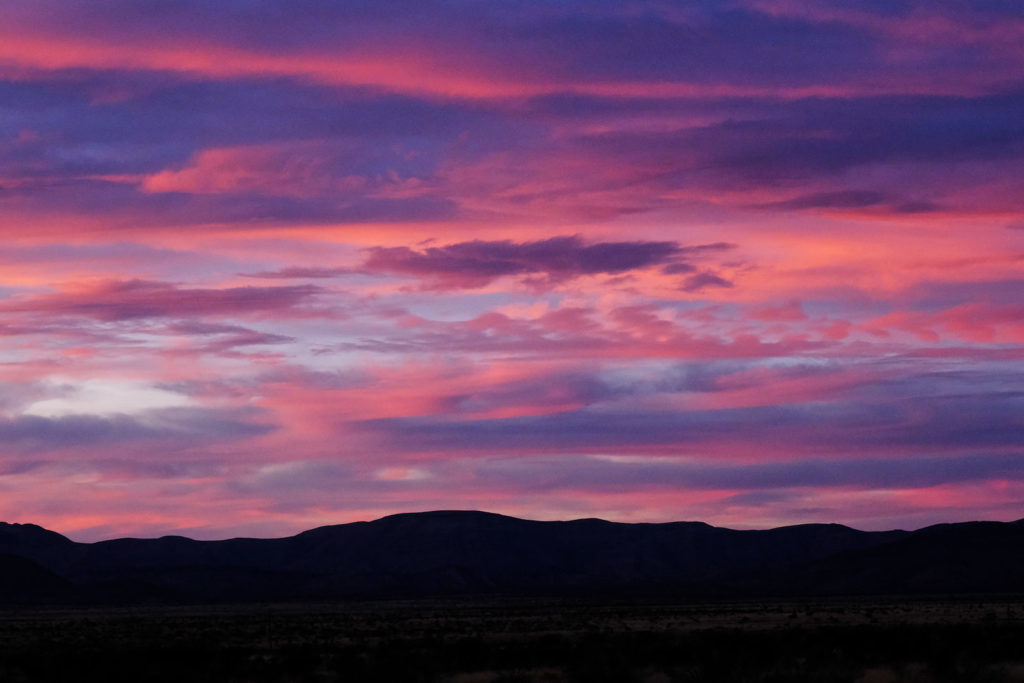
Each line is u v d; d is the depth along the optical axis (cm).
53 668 5781
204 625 12362
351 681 5091
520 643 7262
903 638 6625
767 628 9025
